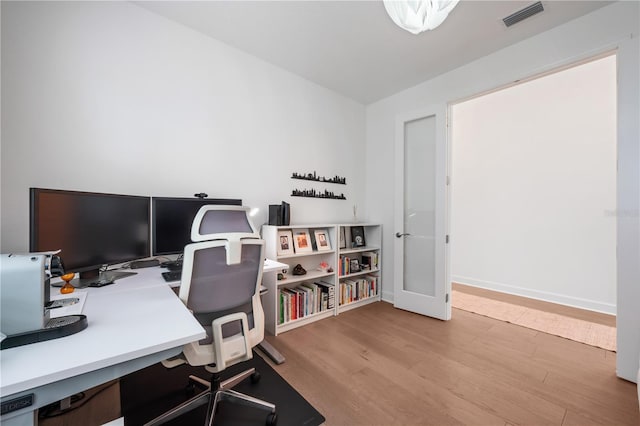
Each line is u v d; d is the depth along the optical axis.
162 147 2.12
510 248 3.75
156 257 2.14
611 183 2.98
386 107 3.59
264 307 2.61
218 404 1.58
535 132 3.53
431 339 2.39
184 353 1.21
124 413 1.50
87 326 0.96
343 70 2.92
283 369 1.92
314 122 3.21
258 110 2.71
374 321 2.82
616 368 1.82
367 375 1.85
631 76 1.80
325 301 2.93
